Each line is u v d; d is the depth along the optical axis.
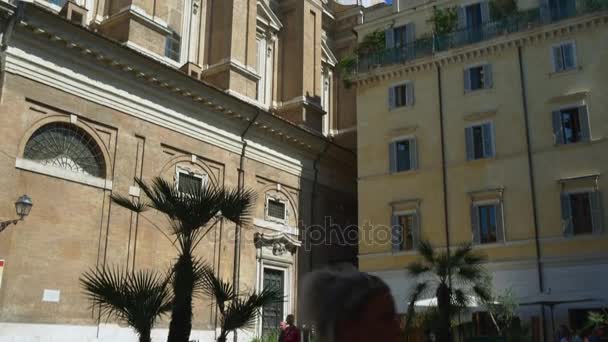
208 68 32.94
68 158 23.47
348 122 41.50
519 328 23.55
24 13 21.83
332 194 36.97
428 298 26.22
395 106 32.41
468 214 28.89
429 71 31.77
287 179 33.78
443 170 30.05
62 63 23.58
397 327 1.96
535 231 27.06
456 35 31.19
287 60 38.84
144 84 26.56
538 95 28.45
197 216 12.10
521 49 29.34
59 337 21.58
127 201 13.02
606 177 26.05
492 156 28.89
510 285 27.09
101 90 24.86
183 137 28.09
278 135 33.09
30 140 22.34
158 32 29.03
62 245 22.33
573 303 25.20
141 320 11.10
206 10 34.47
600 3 27.39
